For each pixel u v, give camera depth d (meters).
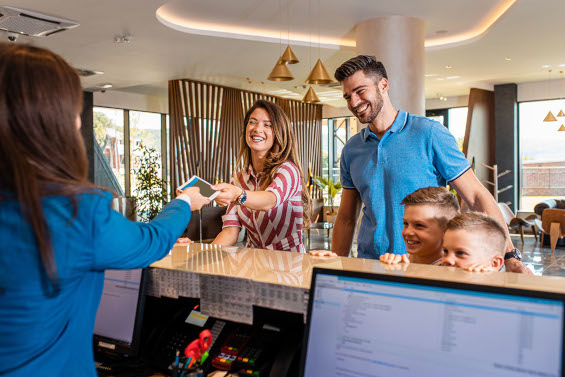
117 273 1.41
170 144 9.34
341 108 13.21
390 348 0.89
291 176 1.96
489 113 11.05
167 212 1.09
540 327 0.76
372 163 1.98
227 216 2.16
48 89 0.79
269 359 1.19
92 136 10.00
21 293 0.77
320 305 0.99
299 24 6.41
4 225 0.76
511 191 10.83
